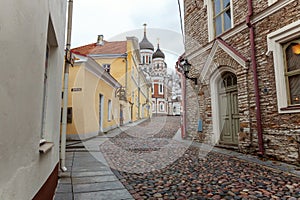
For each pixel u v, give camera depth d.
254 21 5.27
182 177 3.29
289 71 4.50
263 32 5.04
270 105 4.79
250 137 5.25
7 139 0.96
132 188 2.77
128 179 3.19
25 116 1.21
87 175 3.38
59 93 2.88
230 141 6.26
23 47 1.14
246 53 5.53
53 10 2.12
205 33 7.47
